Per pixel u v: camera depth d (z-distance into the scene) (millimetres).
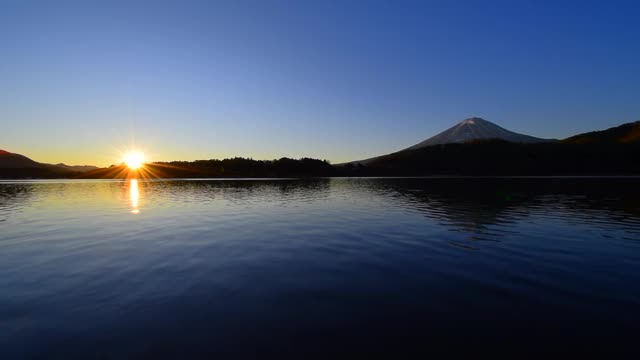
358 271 11547
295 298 9133
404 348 6570
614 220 22750
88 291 9672
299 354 6367
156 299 9078
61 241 16719
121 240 16922
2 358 6281
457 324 7562
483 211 28109
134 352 6465
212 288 9914
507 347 6570
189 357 6285
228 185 90750
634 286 9891
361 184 93625
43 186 90500
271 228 20438
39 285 10180
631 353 6328
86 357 6316
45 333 7219
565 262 12516
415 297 9164
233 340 6906
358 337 7012
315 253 14141
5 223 22922
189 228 20578
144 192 59812
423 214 26547
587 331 7176
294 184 96312
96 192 60812
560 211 27797
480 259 13039
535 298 9031
